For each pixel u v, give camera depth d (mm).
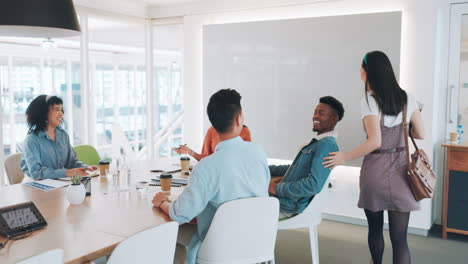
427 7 3822
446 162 3834
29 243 1631
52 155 3111
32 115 3064
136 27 5949
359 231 4145
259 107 4785
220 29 4980
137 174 2990
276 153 4727
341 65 4258
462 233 3809
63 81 5758
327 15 4359
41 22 2123
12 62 5176
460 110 4207
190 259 2035
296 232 4078
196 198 1876
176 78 7715
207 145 3582
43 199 2297
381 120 2328
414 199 2320
